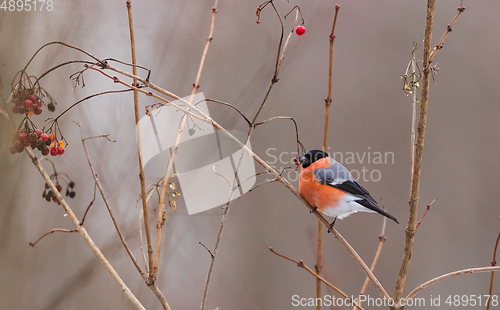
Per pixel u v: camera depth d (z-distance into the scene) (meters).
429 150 12.41
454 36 12.62
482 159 12.10
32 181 7.94
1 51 6.04
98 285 8.08
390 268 10.90
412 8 12.56
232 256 10.52
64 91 8.34
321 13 10.48
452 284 10.92
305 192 6.84
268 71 9.98
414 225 5.15
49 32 8.11
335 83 11.95
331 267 10.75
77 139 8.23
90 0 8.90
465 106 12.51
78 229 4.44
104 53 9.23
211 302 9.61
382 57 12.28
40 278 7.69
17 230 7.34
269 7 10.73
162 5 10.30
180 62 9.97
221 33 10.49
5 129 5.04
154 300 8.43
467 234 11.56
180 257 9.81
